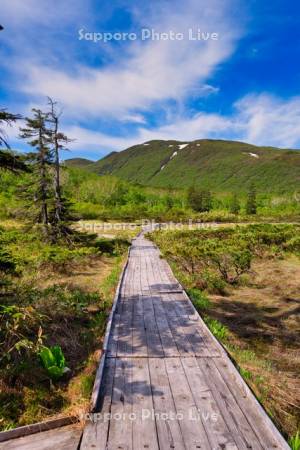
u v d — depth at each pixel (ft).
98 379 13.01
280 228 96.48
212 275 38.78
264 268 48.49
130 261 51.21
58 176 59.77
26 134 56.85
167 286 33.01
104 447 9.54
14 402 12.31
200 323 21.36
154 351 16.74
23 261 36.35
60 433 10.32
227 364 15.02
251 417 10.97
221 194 463.83
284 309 29.48
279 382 16.02
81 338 19.42
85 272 43.86
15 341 16.60
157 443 9.71
